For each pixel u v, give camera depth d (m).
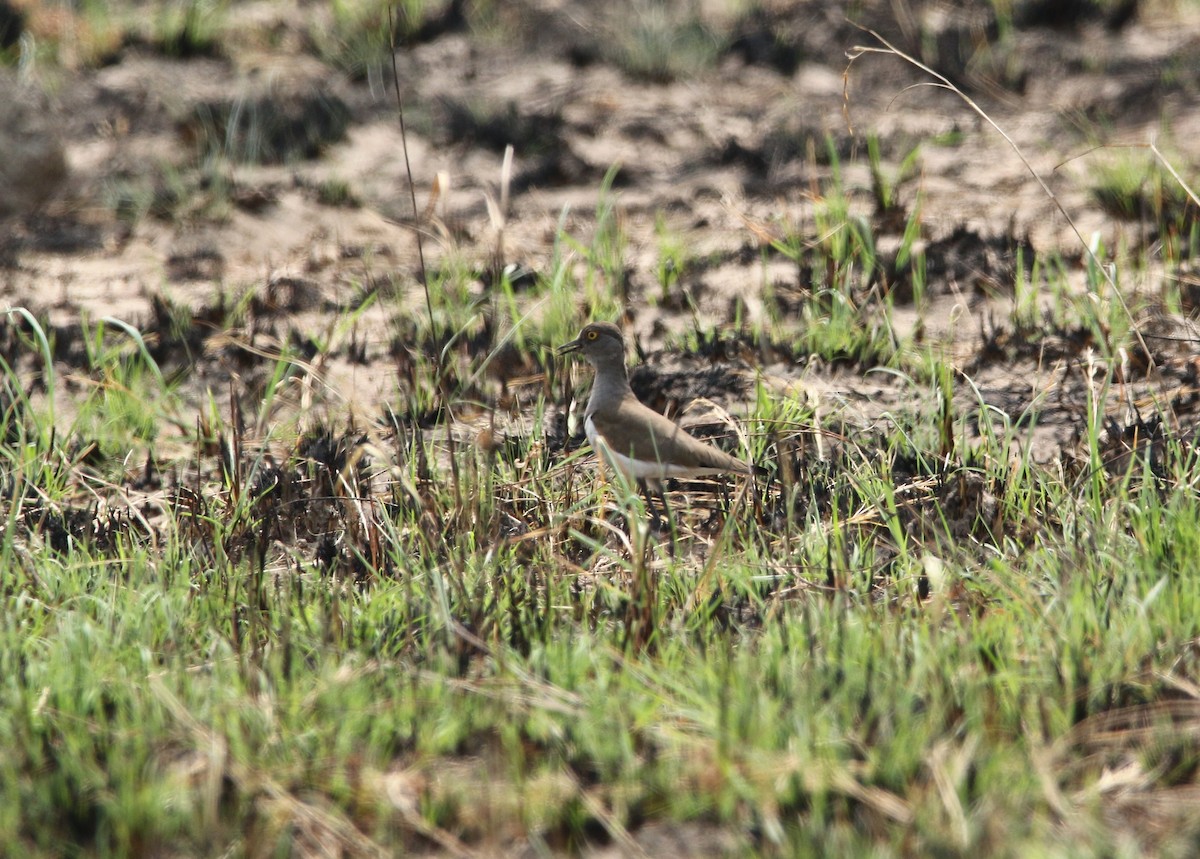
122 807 6.72
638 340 13.81
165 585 9.66
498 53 22.69
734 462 10.62
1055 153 18.16
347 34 22.83
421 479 11.16
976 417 12.24
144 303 15.28
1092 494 10.34
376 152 19.22
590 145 19.36
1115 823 6.74
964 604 9.12
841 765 7.03
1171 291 14.06
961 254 15.42
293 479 11.41
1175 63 21.14
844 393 12.73
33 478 11.44
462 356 13.80
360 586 9.93
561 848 6.76
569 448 12.20
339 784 7.06
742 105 20.73
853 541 10.14
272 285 15.34
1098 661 7.92
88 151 19.05
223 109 19.81
